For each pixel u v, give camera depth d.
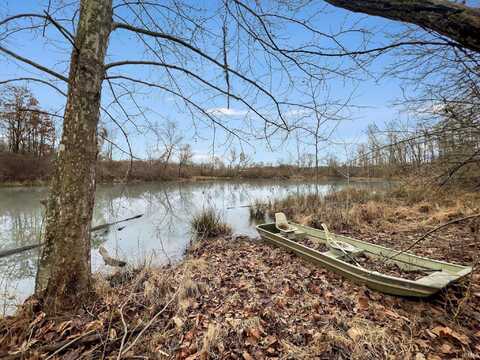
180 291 3.10
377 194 10.08
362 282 3.36
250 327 2.49
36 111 2.95
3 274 4.80
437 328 2.38
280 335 2.43
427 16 1.06
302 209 9.42
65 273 2.59
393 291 3.01
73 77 2.57
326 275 3.83
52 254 2.59
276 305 2.94
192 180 23.59
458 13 0.99
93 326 2.43
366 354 2.09
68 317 2.52
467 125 2.92
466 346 2.14
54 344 2.19
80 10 2.57
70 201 2.59
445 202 7.00
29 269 5.06
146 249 6.11
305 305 2.91
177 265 4.55
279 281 3.62
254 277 3.84
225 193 17.36
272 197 13.36
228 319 2.65
